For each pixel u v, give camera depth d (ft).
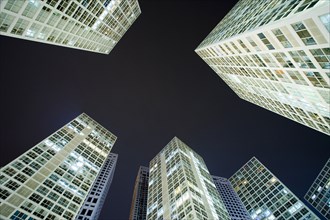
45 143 285.02
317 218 317.22
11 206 191.83
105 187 443.32
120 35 325.83
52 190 231.50
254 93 287.69
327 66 145.07
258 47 189.88
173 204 235.61
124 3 270.46
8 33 162.91
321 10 117.29
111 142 393.91
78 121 378.94
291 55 164.14
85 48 268.62
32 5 159.33
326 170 415.23
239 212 437.99
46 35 194.39
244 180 482.69
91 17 228.02
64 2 181.78
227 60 267.39
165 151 397.80
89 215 363.56
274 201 380.78
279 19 151.53
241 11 283.59
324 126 222.69
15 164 231.30
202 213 207.21
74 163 287.28
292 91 204.03
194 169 311.88
